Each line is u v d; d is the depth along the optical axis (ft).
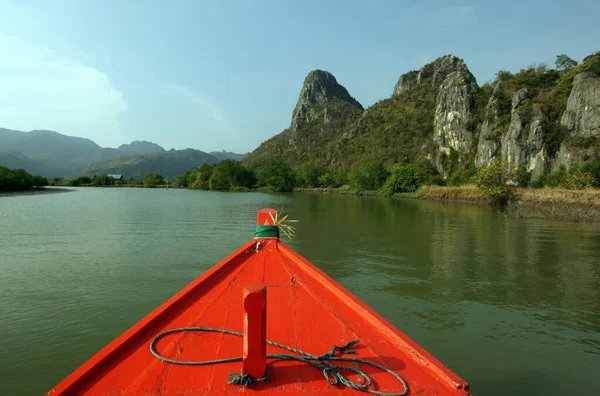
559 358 17.12
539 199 79.92
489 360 16.93
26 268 31.55
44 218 68.85
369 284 27.76
